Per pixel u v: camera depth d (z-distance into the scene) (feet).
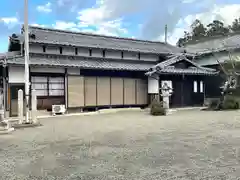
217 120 39.60
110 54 67.00
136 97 65.00
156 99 57.88
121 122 40.24
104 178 14.58
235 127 32.32
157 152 20.27
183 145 22.58
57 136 28.60
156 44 87.20
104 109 58.54
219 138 25.34
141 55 71.82
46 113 53.62
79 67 54.70
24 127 36.52
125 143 23.98
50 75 54.54
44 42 56.24
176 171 15.57
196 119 41.73
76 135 29.01
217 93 72.84
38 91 53.31
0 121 33.86
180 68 67.97
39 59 54.13
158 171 15.62
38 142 25.44
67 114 53.42
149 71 63.26
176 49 85.40
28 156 19.95
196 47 94.58
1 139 27.61
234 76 62.13
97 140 25.76
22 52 55.98
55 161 18.33
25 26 39.99
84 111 58.29
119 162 17.72
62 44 58.44
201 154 19.39
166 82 61.36
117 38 80.23
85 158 18.94
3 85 53.16
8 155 20.45
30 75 52.29
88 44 63.67
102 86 60.23
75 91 56.49
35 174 15.57
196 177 14.46
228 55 73.00
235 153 19.52
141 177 14.62
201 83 71.51
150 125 36.14
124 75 63.87
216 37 94.12
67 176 15.07
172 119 42.83
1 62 48.19
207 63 79.97
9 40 59.11
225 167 16.19
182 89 68.49
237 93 62.34
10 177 15.12
